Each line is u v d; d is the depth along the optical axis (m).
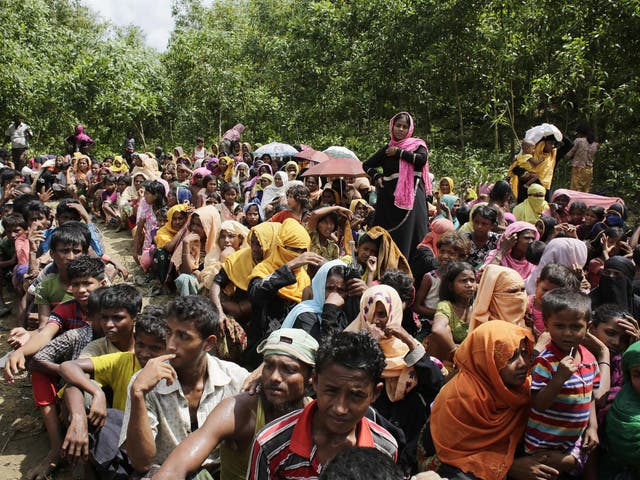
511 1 12.47
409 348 3.45
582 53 10.50
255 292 4.46
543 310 3.06
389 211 6.35
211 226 6.37
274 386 2.52
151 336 3.19
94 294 3.66
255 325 4.70
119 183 10.29
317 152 11.09
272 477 2.23
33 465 3.74
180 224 6.98
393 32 14.65
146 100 19.56
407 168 6.20
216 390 3.09
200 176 9.15
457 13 13.31
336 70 17.22
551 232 6.14
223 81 20.72
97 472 3.27
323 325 3.86
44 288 4.55
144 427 2.63
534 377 3.02
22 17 19.73
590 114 11.55
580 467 3.11
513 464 3.01
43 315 4.52
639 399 3.14
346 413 2.16
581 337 2.96
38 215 5.93
